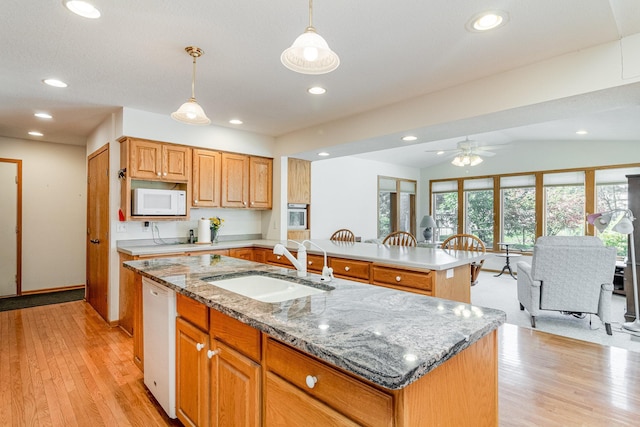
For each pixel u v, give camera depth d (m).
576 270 3.44
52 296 4.91
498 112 2.60
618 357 2.81
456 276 2.77
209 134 4.07
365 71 2.54
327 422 0.96
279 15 1.83
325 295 1.52
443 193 8.38
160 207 3.67
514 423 1.92
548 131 5.70
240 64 2.44
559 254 3.45
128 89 2.93
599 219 3.63
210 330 1.52
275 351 1.16
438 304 1.37
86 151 5.16
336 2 1.70
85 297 4.73
